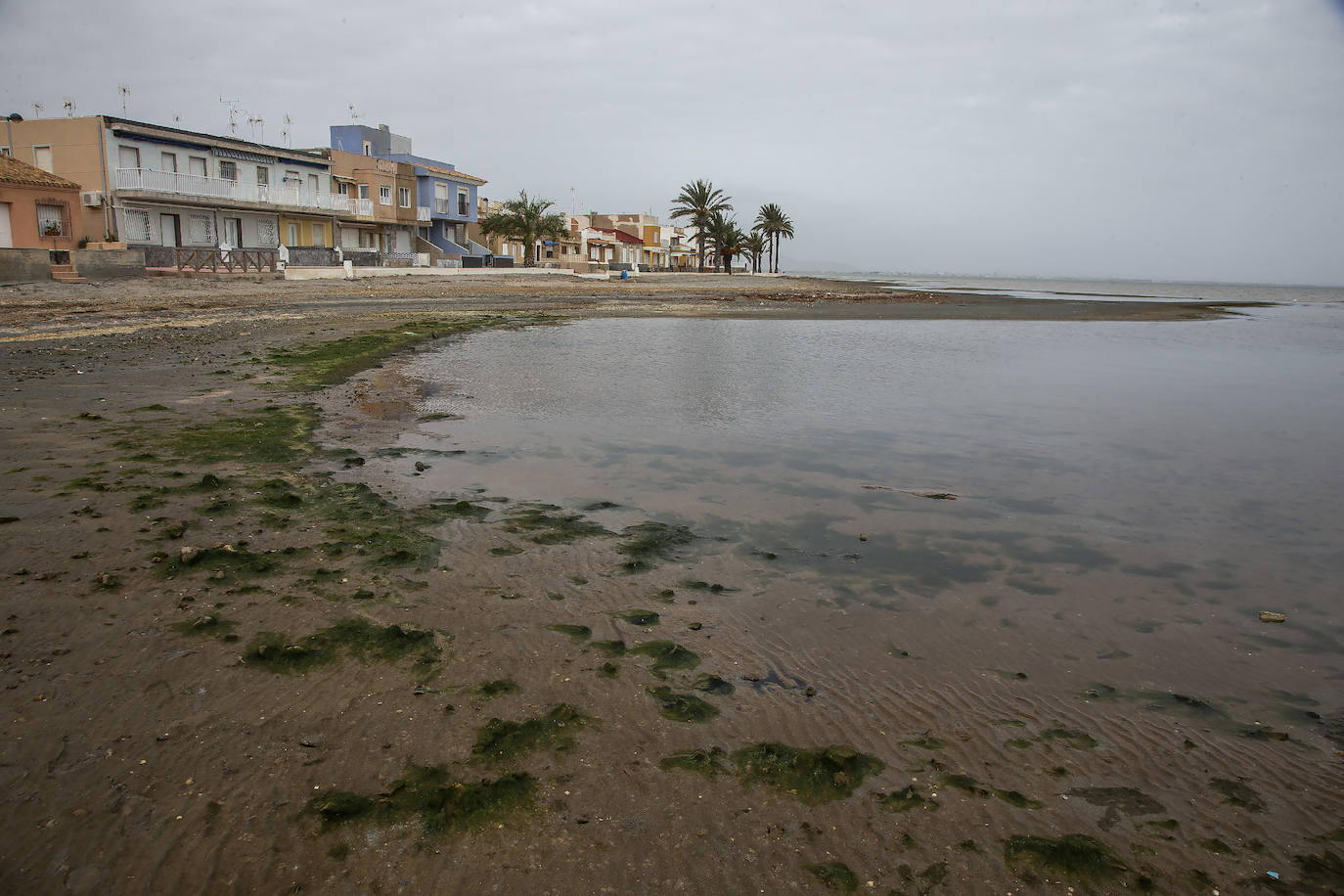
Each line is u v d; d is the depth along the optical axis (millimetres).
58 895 2734
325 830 3100
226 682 4074
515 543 6383
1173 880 3061
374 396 12547
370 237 59031
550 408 12336
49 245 35875
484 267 65000
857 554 6625
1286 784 3707
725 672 4527
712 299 46219
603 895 2869
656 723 3963
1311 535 7555
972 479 9195
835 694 4359
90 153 38031
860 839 3211
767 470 9180
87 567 5297
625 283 62750
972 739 3971
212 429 9570
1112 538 7312
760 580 5965
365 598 5152
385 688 4121
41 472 7395
